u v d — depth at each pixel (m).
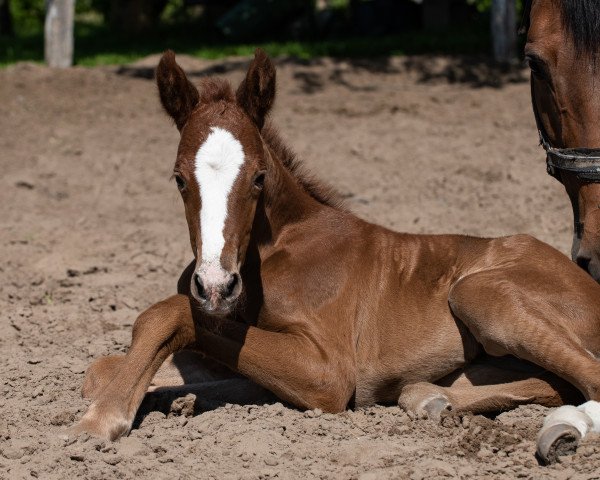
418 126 25.91
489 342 9.45
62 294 14.27
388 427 9.13
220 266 8.34
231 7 43.38
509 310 9.23
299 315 9.66
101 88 30.19
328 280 9.84
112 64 33.72
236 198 8.56
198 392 10.05
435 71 31.72
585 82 9.35
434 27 38.22
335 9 42.34
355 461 8.30
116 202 20.41
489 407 9.29
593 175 9.32
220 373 10.64
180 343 9.28
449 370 9.95
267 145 10.01
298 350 9.33
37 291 14.34
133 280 14.92
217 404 9.85
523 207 18.67
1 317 13.09
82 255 16.42
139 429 8.95
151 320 9.12
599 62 9.32
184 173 8.62
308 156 23.16
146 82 30.98
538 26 9.69
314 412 9.26
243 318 9.99
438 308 9.95
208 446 8.57
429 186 20.70
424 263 10.23
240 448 8.48
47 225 18.42
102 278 15.05
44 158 23.53
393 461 8.26
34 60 35.44
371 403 10.05
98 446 8.30
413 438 8.83
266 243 9.94
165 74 9.21
